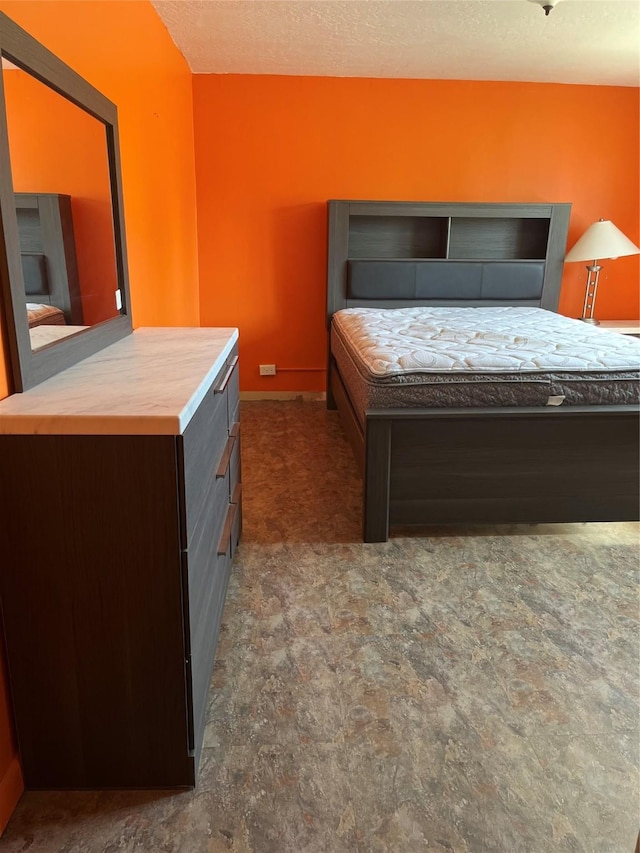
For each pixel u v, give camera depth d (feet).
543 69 12.93
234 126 13.61
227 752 4.76
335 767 4.62
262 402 15.10
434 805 4.32
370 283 13.84
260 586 7.07
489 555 7.84
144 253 9.11
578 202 14.55
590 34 10.93
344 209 13.44
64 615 4.07
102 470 3.80
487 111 13.88
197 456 4.33
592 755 4.76
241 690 5.41
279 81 13.43
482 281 14.03
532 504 8.16
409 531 8.48
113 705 4.27
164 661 4.19
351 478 10.30
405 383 7.77
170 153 11.04
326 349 14.90
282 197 14.07
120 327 6.56
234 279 14.48
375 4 9.64
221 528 5.83
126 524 3.91
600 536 8.38
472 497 8.09
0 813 4.06
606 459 8.05
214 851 3.99
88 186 5.70
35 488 3.83
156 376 4.74
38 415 3.69
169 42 10.92
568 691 5.44
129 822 4.19
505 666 5.75
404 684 5.50
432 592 6.98
